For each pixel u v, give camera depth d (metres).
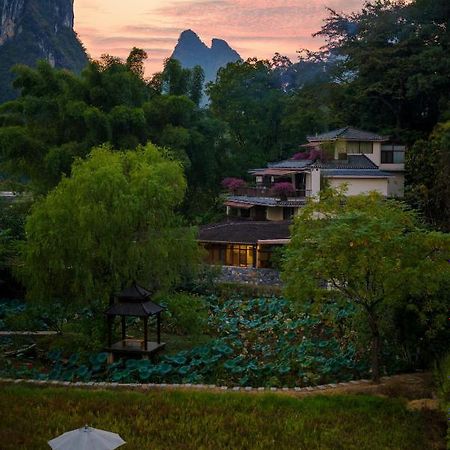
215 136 59.34
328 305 29.05
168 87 62.06
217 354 25.88
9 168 50.44
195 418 17.42
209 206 63.78
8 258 38.12
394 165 59.91
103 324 27.06
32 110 49.78
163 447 15.32
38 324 29.66
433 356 23.30
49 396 19.08
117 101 52.06
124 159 28.55
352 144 58.97
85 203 25.75
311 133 71.12
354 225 20.89
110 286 26.53
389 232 20.56
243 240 44.44
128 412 17.69
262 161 71.88
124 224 25.73
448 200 50.50
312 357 24.72
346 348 26.39
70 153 46.69
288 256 22.73
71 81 51.78
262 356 26.86
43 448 14.98
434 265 20.39
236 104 75.75
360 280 21.09
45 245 26.00
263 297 38.19
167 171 27.84
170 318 29.42
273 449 15.54
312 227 22.44
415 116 68.50
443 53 62.62
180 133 52.56
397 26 68.19
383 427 17.31
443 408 17.94
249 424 17.11
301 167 55.91
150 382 23.36
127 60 58.75
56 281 26.84
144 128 52.31
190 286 38.84
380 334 23.98
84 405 18.16
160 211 27.00
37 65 53.12
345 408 18.81
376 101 67.81
